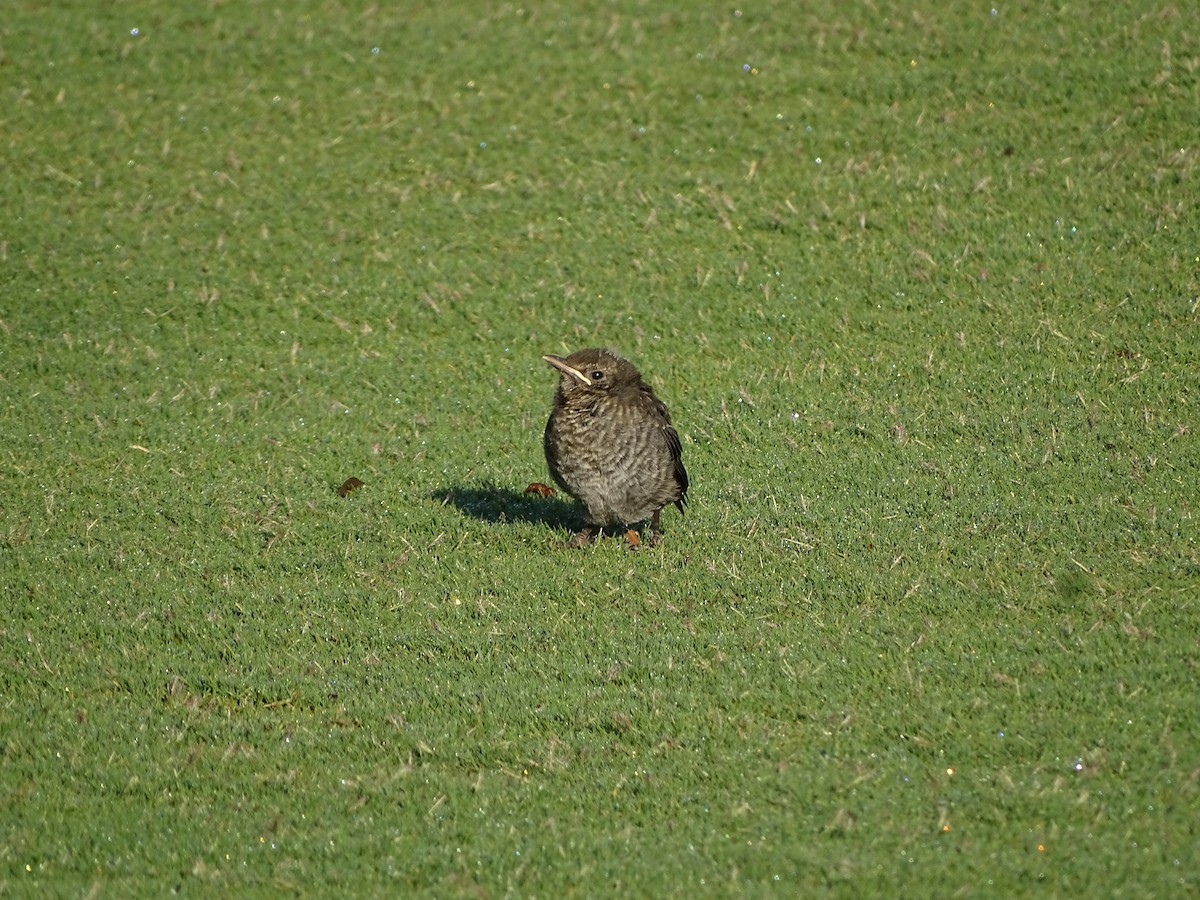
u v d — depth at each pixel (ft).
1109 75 110.11
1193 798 49.16
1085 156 103.55
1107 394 81.97
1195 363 84.07
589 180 106.01
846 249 97.76
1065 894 45.47
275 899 47.34
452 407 86.28
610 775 53.16
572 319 93.76
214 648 63.21
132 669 61.67
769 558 68.18
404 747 55.57
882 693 56.54
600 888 47.09
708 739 54.70
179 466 80.53
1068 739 52.70
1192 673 55.93
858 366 87.20
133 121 114.42
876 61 115.34
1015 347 87.25
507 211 103.76
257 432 84.17
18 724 57.98
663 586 66.28
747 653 60.13
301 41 123.13
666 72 116.47
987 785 50.80
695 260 98.02
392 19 125.39
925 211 100.22
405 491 77.25
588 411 68.28
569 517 74.90
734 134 109.19
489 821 51.01
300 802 52.80
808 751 53.47
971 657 58.39
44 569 70.33
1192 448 75.56
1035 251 95.61
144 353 92.17
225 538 73.15
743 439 80.74
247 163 109.50
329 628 64.18
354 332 93.81
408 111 114.11
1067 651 58.18
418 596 66.54
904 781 51.31
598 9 125.59
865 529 70.18
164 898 47.55
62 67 120.67
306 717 58.13
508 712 57.06
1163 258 93.76
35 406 86.89
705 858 48.29
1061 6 118.73
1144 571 64.44
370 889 47.80
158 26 126.11
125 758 55.67
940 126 107.96
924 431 79.61
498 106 114.11
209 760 55.47
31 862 49.93
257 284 97.76
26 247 101.40
